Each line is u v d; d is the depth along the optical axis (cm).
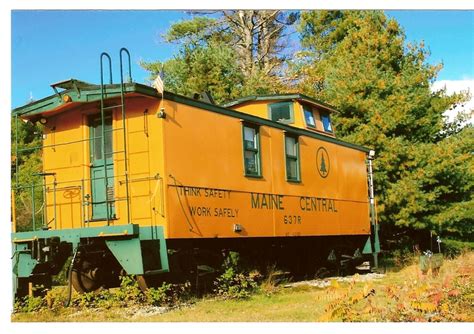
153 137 929
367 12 2405
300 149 1309
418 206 2030
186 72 2528
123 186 949
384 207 2047
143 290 909
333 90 2248
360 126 2142
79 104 985
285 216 1221
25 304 927
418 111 2189
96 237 904
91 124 1002
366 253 1617
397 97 2125
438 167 2050
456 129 2302
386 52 2266
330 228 1402
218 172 1035
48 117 1043
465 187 2169
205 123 1016
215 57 2566
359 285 1198
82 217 987
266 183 1171
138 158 940
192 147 978
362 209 1591
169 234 903
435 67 2236
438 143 2127
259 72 2745
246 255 1184
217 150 1039
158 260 908
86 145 999
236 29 2897
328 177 1423
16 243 980
